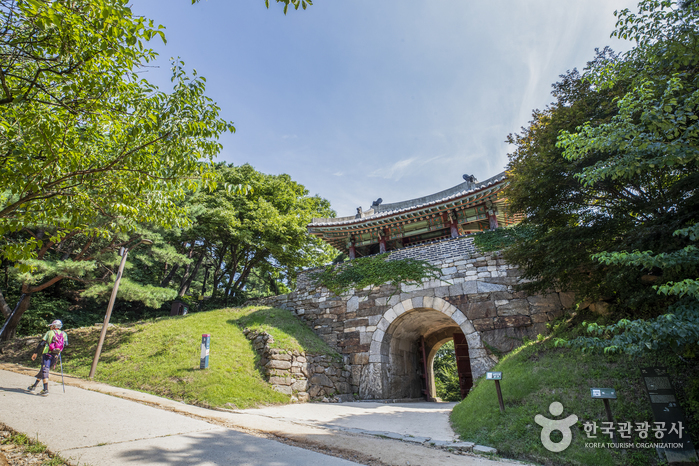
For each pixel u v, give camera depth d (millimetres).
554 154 8781
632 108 5340
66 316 19203
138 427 5449
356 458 4781
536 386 6801
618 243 7609
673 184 6715
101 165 6211
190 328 13484
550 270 8977
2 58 4695
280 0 3596
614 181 7992
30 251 5840
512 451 5332
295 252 24281
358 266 16234
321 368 12539
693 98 4879
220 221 21078
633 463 4793
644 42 5918
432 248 14914
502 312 12539
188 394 8953
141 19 4344
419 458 4859
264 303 18125
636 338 4898
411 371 16828
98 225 12719
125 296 14414
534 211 9844
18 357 13031
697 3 5305
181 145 5648
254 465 4152
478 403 7219
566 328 9586
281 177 27703
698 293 4340
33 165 5391
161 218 6855
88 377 10492
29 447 4195
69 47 4516
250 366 11055
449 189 18734
